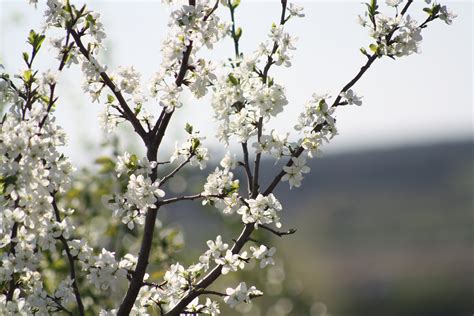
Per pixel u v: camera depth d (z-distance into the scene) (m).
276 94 5.42
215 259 5.44
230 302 5.36
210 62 5.58
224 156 5.56
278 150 5.46
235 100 5.55
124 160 5.35
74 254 5.28
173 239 8.40
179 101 5.44
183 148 5.53
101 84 5.69
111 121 5.70
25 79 5.30
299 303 12.99
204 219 10.30
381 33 5.59
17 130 4.93
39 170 4.94
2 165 4.88
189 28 5.38
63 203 8.82
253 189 5.50
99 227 9.01
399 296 40.81
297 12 5.76
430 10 5.64
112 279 5.22
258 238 10.88
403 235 49.59
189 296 5.33
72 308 7.82
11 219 4.92
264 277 11.91
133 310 5.49
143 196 5.19
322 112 5.43
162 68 5.63
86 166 9.14
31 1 5.45
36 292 5.18
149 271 8.64
